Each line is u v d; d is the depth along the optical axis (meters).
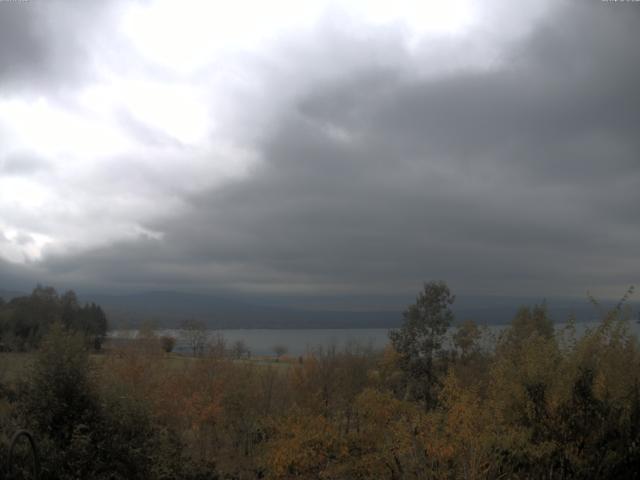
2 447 9.55
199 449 24.58
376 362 29.20
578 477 9.79
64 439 11.23
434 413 13.21
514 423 10.87
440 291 27.91
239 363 32.22
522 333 18.52
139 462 12.20
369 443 19.48
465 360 25.23
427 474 12.00
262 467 23.14
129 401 13.12
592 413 10.32
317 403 26.92
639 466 9.70
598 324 11.63
